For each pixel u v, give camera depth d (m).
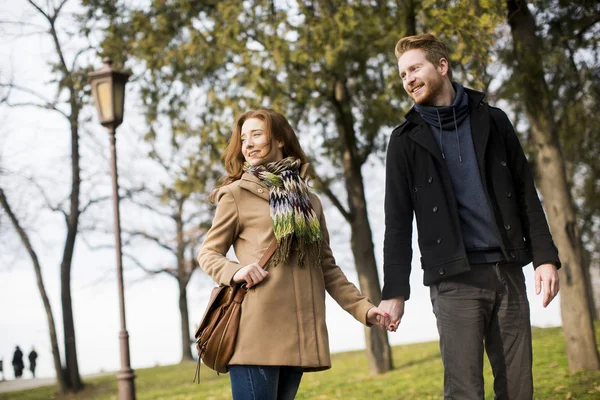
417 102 3.80
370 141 15.27
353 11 11.67
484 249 3.60
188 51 13.02
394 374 13.77
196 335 3.36
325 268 3.71
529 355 3.63
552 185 9.62
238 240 3.47
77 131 23.66
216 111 13.37
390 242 3.74
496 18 8.32
